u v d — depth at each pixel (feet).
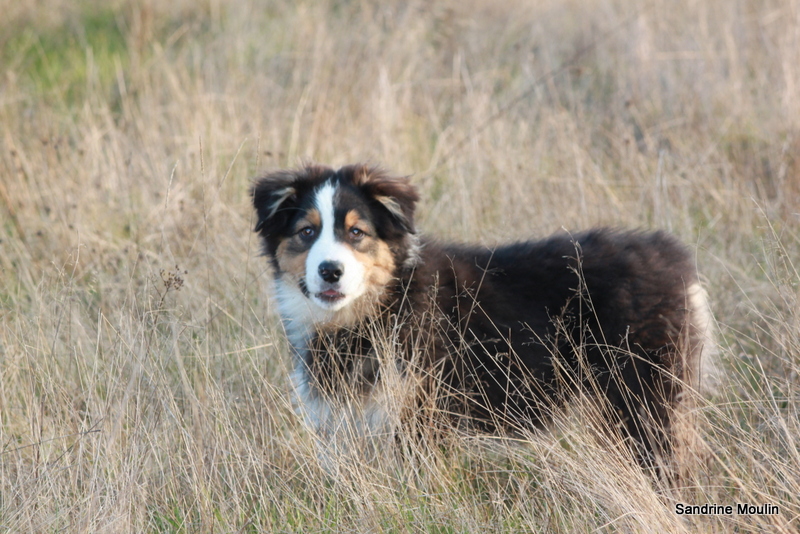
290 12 66.03
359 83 52.21
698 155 44.29
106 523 22.43
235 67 55.67
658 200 39.29
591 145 47.26
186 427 25.48
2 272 37.29
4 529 22.41
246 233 38.14
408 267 27.73
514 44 61.52
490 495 25.31
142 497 23.88
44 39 67.15
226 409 26.40
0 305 33.53
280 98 52.11
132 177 43.37
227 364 30.19
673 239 28.50
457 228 39.14
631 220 39.50
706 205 41.34
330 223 26.53
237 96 50.52
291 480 25.77
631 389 26.25
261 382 27.96
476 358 27.02
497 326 27.14
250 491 24.49
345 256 25.72
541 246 28.60
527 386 26.61
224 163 44.47
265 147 45.32
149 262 34.40
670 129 49.14
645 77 53.83
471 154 44.50
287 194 27.32
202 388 27.40
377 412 26.30
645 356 26.18
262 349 31.01
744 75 52.90
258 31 61.77
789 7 55.11
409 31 59.98
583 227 38.04
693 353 26.43
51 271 33.71
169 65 55.42
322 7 66.08
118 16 69.15
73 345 29.22
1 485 24.58
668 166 44.27
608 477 22.62
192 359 29.19
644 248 27.53
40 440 24.97
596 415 25.55
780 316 27.66
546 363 27.12
